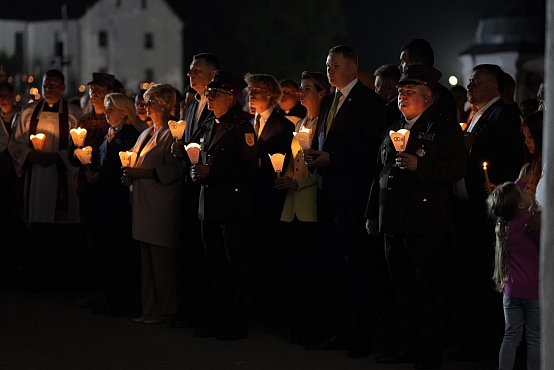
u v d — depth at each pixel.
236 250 7.48
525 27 32.50
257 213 8.13
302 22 58.28
